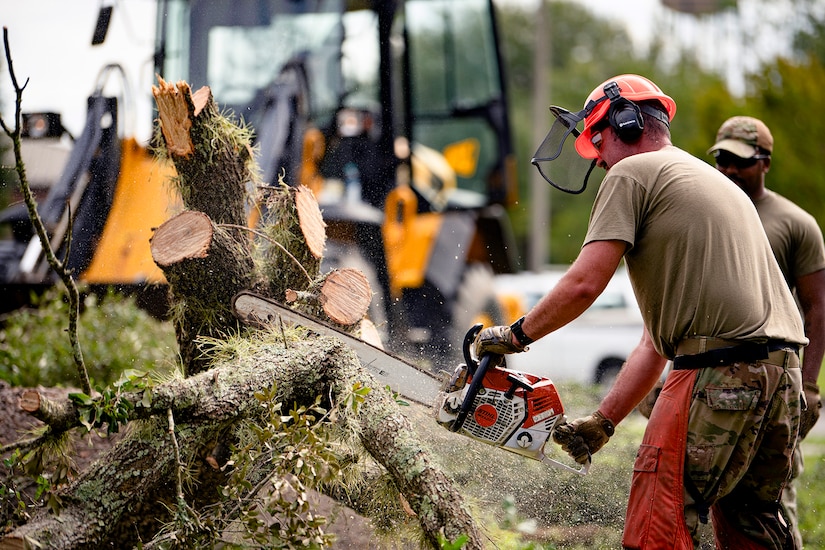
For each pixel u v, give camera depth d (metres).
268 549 6.12
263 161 14.29
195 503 6.85
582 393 15.24
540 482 8.93
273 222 8.14
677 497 6.01
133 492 6.29
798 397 6.13
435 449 8.28
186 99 7.41
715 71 88.12
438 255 16.34
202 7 14.37
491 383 6.35
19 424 8.99
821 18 76.00
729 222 6.06
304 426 6.11
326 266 13.86
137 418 6.03
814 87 39.06
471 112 19.03
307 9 15.09
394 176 15.52
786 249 8.23
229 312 7.52
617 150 6.65
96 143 12.91
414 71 16.94
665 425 6.10
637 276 6.26
